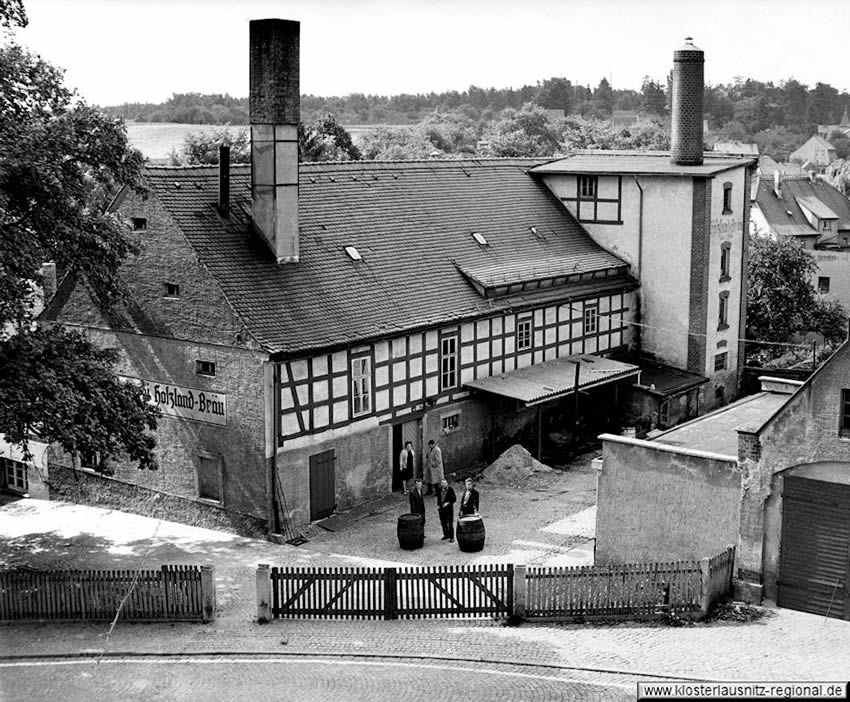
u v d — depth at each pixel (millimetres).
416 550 34000
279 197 37562
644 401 47500
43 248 31359
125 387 32844
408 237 43938
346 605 27797
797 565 26797
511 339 44094
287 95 37344
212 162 83562
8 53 30562
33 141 29609
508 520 36531
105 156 31469
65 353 31266
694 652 24625
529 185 52594
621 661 24406
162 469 37750
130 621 27812
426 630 26844
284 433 35188
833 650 24531
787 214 104312
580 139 162625
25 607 28109
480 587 27438
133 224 36906
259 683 23969
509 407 43625
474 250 45500
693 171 49312
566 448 44656
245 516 35750
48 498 40719
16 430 30016
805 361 63844
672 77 51188
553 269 46875
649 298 50969
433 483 38906
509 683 23578
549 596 27328
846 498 25906
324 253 40031
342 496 37375
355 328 37156
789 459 26500
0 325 30375
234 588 30609
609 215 51500
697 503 28672
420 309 40094
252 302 35625
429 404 40312
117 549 34719
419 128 181125
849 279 83312
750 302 63750
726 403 53219
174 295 36312
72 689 23906
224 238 37000
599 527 30500
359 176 45844
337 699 23062
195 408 36438
